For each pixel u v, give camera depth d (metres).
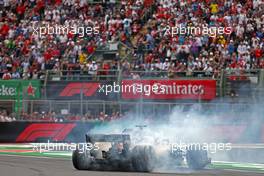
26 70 123.25
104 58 123.00
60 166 60.50
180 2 127.69
